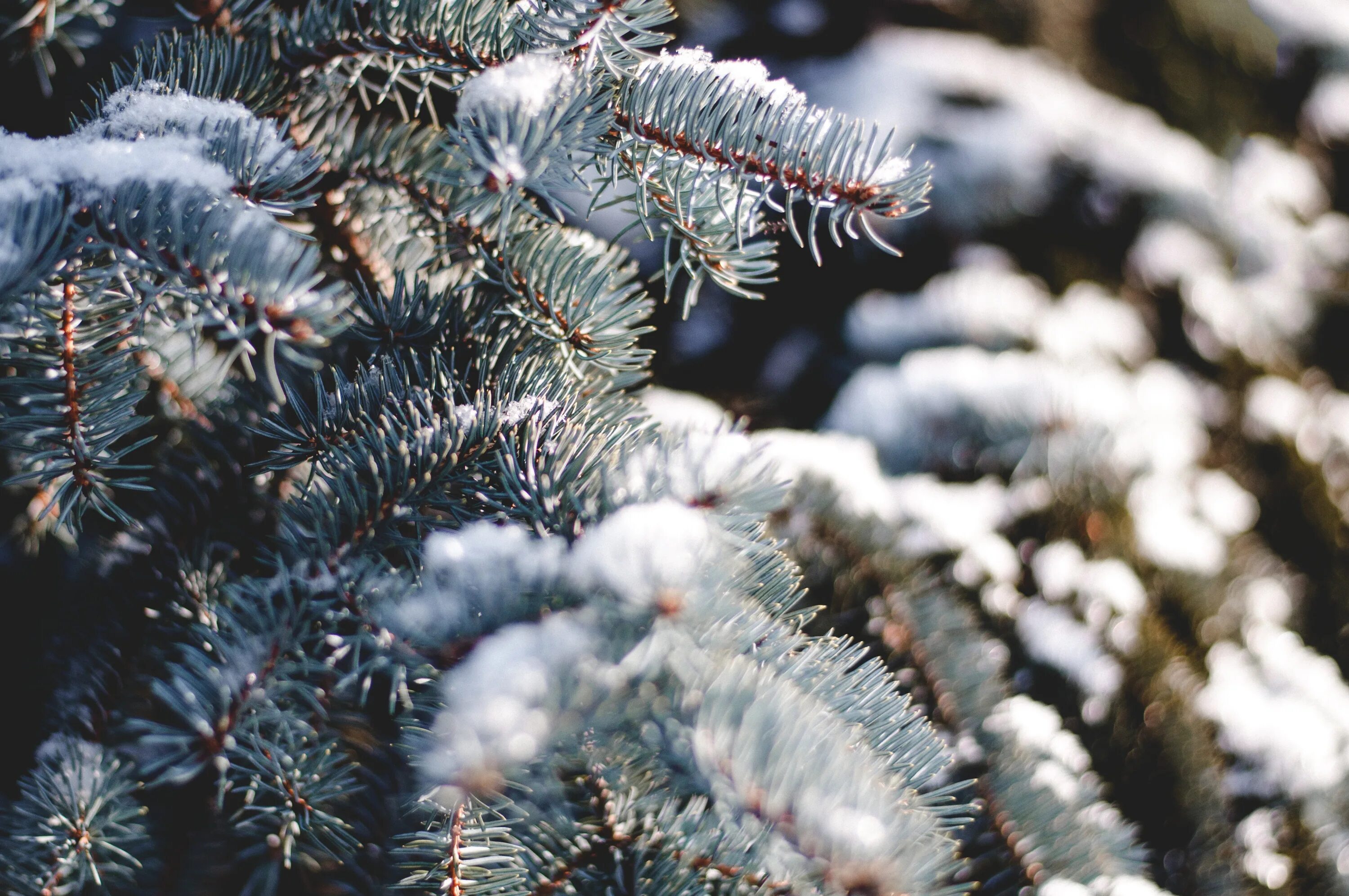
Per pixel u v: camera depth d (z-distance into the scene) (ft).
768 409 5.03
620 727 2.26
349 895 2.51
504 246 2.43
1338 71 9.12
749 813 2.17
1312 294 7.68
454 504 2.42
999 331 5.35
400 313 2.59
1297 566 6.31
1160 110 8.36
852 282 5.77
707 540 2.26
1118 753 3.36
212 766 2.37
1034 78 7.17
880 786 2.23
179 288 2.28
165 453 2.64
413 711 2.37
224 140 2.37
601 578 2.24
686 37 6.29
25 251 2.24
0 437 2.40
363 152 2.69
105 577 2.62
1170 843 3.29
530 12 2.43
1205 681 3.88
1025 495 4.18
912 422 4.35
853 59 6.71
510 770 2.21
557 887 2.42
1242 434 6.59
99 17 2.57
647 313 2.55
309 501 2.41
